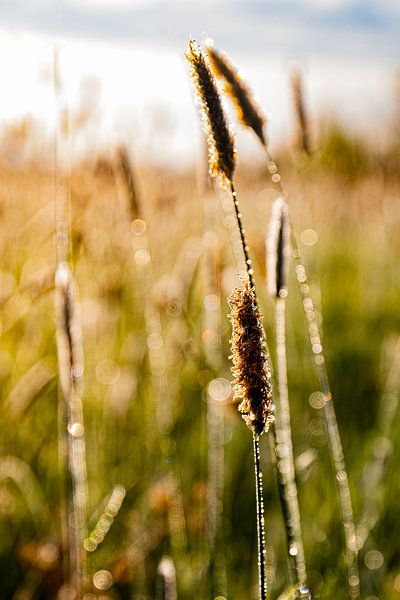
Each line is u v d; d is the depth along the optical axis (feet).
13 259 2.87
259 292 3.31
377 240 4.54
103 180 2.53
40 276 2.21
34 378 2.50
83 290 3.06
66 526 1.98
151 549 2.31
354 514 2.39
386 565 2.17
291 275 4.12
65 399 1.75
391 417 2.47
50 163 2.72
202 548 2.31
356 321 3.86
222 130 1.36
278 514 2.30
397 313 3.94
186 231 3.62
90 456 2.64
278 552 2.26
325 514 2.38
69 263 1.85
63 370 1.67
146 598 2.08
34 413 2.75
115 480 2.62
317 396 3.07
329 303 3.96
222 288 2.31
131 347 2.99
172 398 2.93
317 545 2.27
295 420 3.02
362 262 4.44
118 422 2.76
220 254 2.27
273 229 1.61
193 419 2.93
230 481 2.60
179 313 2.68
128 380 2.82
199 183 2.17
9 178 2.76
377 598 2.01
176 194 3.23
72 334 1.66
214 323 2.27
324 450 2.72
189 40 1.37
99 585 2.08
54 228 2.91
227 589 2.13
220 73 1.51
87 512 2.45
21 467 2.45
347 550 1.90
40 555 2.24
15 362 2.79
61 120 1.75
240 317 1.29
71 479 1.76
